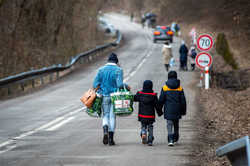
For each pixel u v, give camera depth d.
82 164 19.66
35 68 92.81
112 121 24.06
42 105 42.78
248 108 41.91
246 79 68.88
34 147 23.67
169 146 23.86
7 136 27.12
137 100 23.81
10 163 19.95
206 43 49.50
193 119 33.69
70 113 37.34
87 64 95.88
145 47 136.38
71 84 62.28
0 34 83.38
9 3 83.62
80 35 127.38
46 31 105.69
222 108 39.94
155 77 65.06
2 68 81.62
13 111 39.16
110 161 20.22
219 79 67.00
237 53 116.56
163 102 23.67
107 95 23.92
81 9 122.12
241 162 11.55
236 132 30.11
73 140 25.70
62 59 108.62
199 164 19.95
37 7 100.75
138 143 24.72
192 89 52.34
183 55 74.00
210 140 26.36
